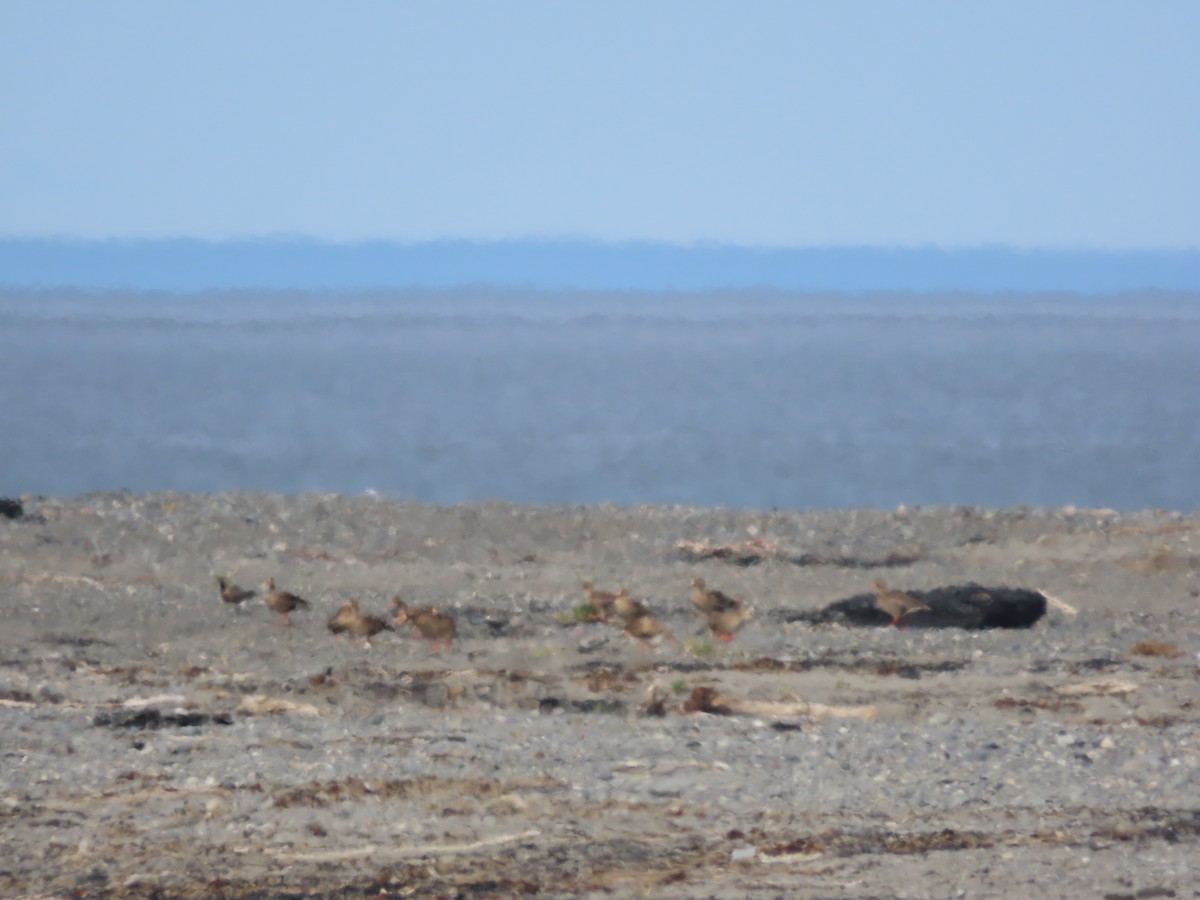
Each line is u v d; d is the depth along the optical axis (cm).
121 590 7706
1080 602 7688
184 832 3959
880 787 4334
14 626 6812
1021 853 3728
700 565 8744
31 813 4125
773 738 4941
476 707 5425
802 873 3609
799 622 7206
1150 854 3706
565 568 8594
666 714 5322
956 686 5772
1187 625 7144
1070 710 5394
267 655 6316
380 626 6606
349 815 4097
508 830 3966
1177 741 4844
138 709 5319
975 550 9069
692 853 3766
